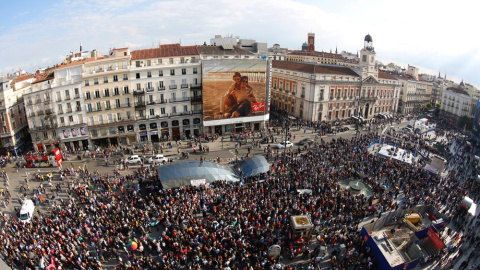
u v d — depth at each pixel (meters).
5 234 32.69
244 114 74.56
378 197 43.06
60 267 27.80
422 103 141.88
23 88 65.62
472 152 71.75
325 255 32.28
